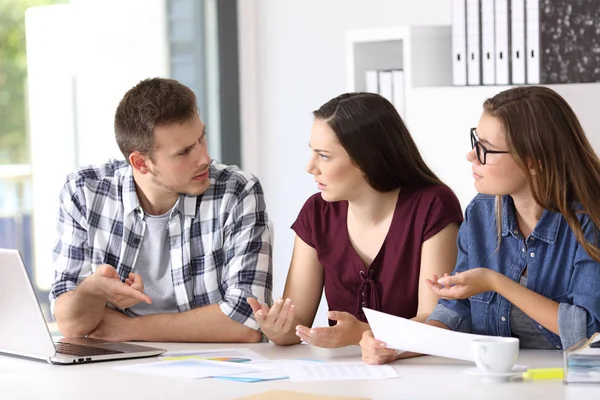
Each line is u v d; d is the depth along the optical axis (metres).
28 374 2.39
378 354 2.40
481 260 2.65
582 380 2.10
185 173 2.95
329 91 5.30
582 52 3.51
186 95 2.96
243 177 3.15
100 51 5.26
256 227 3.09
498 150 2.47
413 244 2.89
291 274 3.06
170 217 3.06
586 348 2.11
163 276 3.10
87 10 5.20
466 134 3.73
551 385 2.10
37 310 2.48
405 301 2.90
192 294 3.08
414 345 2.32
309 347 2.74
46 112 5.11
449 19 4.57
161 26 5.50
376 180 2.85
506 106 2.47
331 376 2.26
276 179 5.68
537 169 2.45
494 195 2.65
